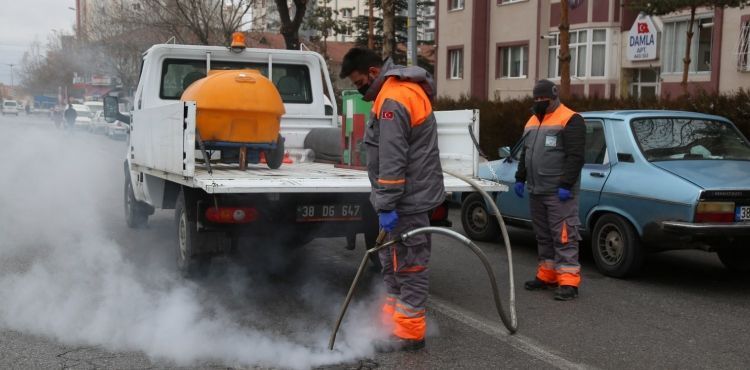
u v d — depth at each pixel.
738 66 21.55
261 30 28.33
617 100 13.48
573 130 6.11
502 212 8.54
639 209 6.76
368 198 6.12
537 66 29.00
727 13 21.94
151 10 27.08
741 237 6.43
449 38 33.09
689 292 6.57
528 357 4.70
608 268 7.13
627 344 5.02
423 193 4.62
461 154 6.48
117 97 9.27
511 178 8.31
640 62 26.25
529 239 9.34
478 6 31.30
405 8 35.22
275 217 5.92
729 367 4.58
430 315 5.69
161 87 8.45
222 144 6.58
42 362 4.43
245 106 6.49
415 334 4.75
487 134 15.95
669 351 4.88
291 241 6.50
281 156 6.95
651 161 6.95
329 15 31.84
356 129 6.91
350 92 7.23
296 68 8.98
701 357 4.77
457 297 6.29
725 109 11.11
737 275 7.35
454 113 6.55
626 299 6.29
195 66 8.58
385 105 4.47
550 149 6.23
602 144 7.45
